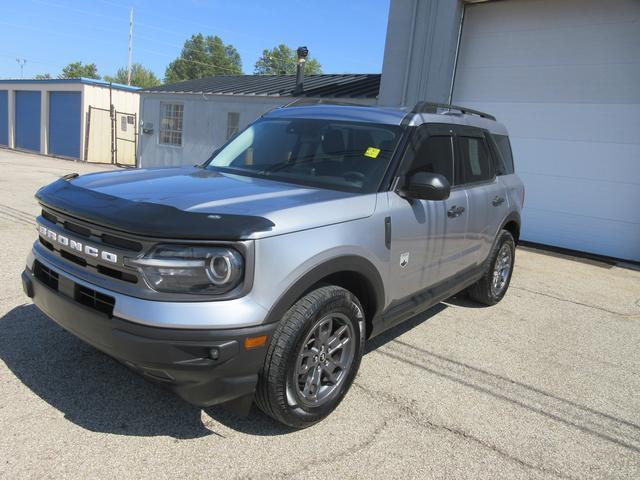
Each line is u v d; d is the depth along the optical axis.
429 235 3.73
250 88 16.81
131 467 2.48
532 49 9.43
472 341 4.52
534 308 5.69
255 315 2.43
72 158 22.97
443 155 4.11
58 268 2.76
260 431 2.86
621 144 8.65
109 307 2.48
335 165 3.58
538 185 9.59
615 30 8.54
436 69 10.17
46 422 2.75
